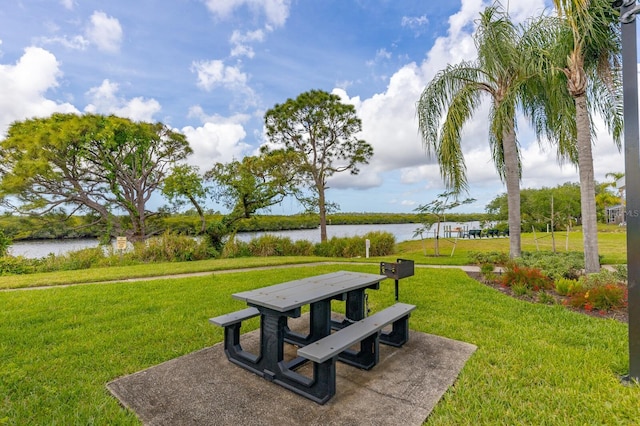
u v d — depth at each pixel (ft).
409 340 11.09
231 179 53.16
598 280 16.92
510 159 26.23
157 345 11.04
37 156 52.49
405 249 55.98
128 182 65.92
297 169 57.72
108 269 31.17
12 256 36.47
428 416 6.84
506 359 9.46
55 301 17.37
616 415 6.73
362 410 7.06
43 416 6.95
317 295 9.42
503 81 25.09
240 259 40.78
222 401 7.52
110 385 8.28
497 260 28.19
